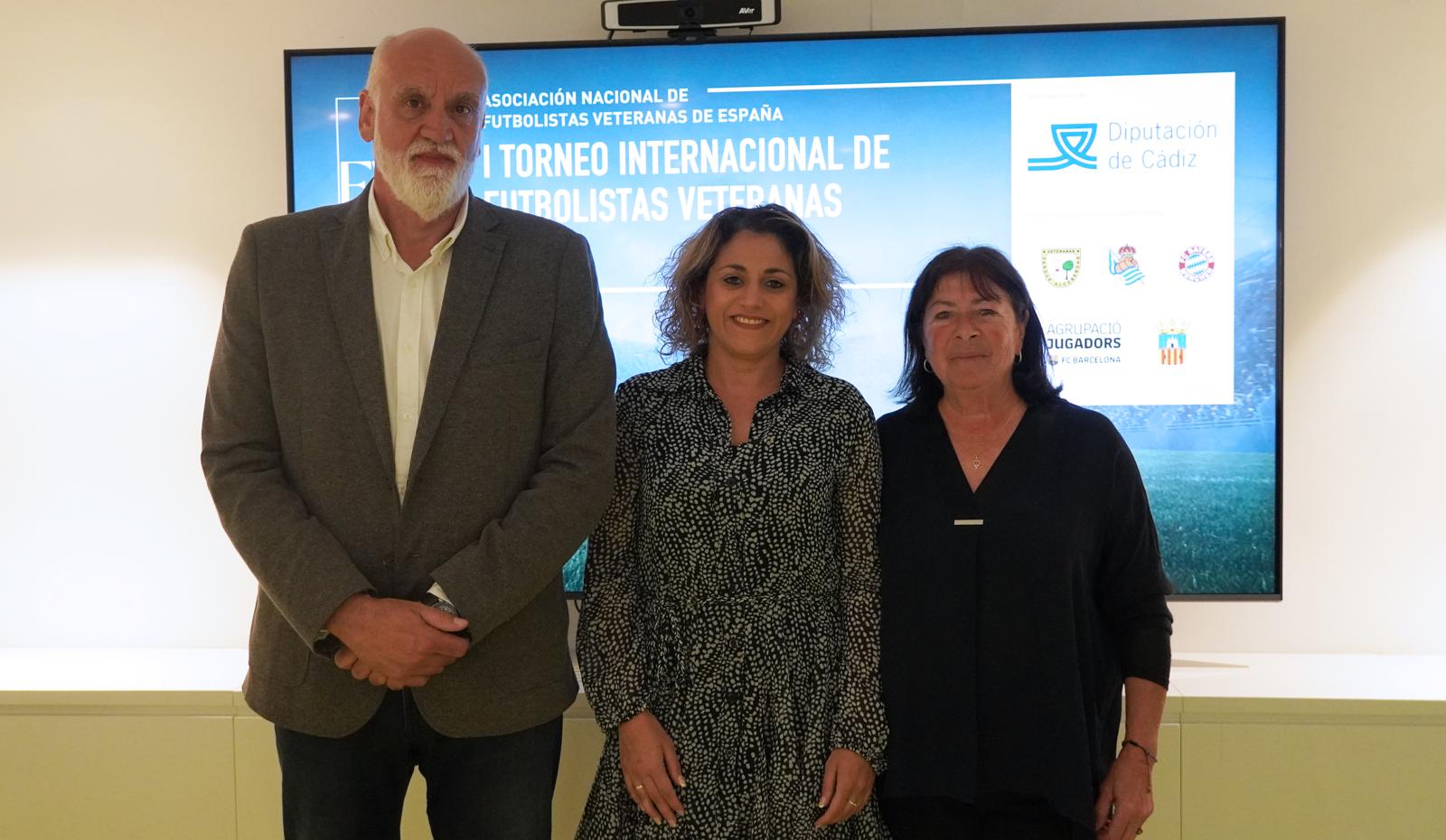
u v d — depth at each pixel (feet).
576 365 5.73
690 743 5.62
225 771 8.02
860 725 5.68
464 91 5.63
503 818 5.74
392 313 5.72
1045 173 8.78
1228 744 7.63
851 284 8.95
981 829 5.93
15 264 9.55
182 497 9.57
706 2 8.90
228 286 5.75
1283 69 8.48
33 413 9.57
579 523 5.49
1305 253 8.93
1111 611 6.20
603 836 5.79
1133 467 6.10
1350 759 7.56
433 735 5.74
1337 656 8.89
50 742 8.07
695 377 6.01
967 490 5.92
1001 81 8.77
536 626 5.77
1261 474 8.75
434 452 5.50
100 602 9.59
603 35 9.30
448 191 5.55
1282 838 7.63
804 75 8.89
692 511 5.65
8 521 9.61
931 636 5.81
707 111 8.96
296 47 9.42
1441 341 8.86
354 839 5.70
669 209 9.03
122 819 8.08
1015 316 6.07
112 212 9.50
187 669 8.71
